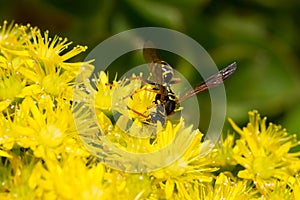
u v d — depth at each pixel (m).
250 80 0.31
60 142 0.22
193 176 0.22
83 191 0.21
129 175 0.22
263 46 0.31
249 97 0.30
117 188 0.21
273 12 0.32
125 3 0.30
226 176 0.23
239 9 0.32
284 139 0.24
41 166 0.21
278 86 0.31
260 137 0.24
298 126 0.30
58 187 0.21
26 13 0.30
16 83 0.23
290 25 0.32
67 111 0.22
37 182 0.21
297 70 0.32
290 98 0.30
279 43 0.31
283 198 0.23
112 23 0.30
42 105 0.22
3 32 0.24
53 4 0.30
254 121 0.26
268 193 0.23
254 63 0.31
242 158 0.23
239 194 0.23
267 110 0.30
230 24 0.31
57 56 0.23
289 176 0.23
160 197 0.22
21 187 0.21
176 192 0.22
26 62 0.23
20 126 0.22
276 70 0.31
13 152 0.22
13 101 0.23
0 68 0.23
